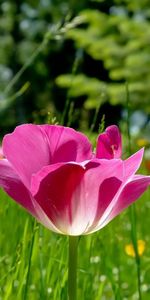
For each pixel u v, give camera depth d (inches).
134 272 44.5
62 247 27.9
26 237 27.1
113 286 32.0
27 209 17.1
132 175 17.1
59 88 352.5
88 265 28.4
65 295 25.2
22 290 27.2
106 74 338.0
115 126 17.6
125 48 177.5
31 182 16.6
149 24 174.2
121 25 174.1
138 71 173.5
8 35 353.4
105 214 17.1
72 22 41.1
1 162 17.3
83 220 17.1
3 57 347.6
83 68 339.9
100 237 35.2
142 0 182.7
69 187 16.7
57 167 16.4
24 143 17.0
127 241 48.8
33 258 28.0
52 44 344.2
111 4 291.3
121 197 17.2
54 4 339.3
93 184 16.8
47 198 16.8
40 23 353.1
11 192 16.9
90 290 29.0
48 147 17.2
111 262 37.5
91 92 172.2
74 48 352.2
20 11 354.3
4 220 35.2
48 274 27.4
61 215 17.0
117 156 17.6
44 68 347.6
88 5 307.4
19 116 312.7
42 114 42.1
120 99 171.6
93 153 18.0
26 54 345.4
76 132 17.3
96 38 181.0
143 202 54.7
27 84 42.3
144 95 171.3
